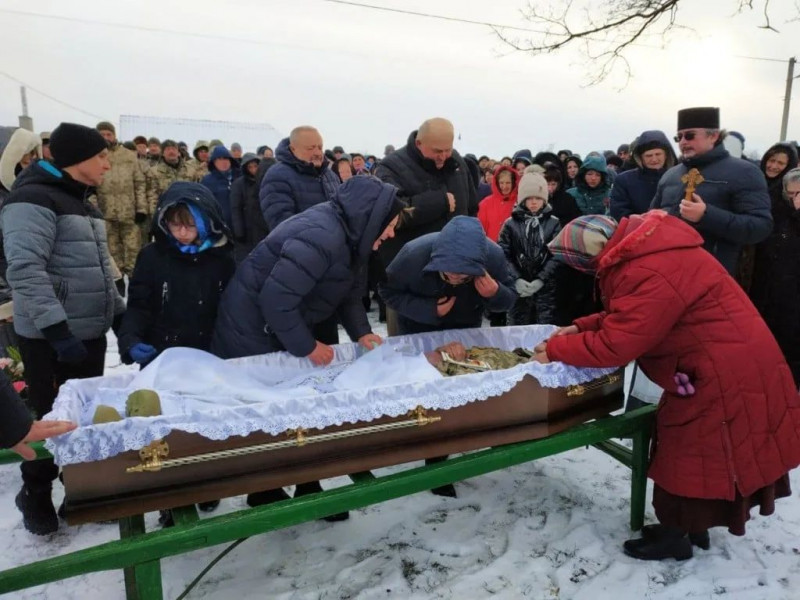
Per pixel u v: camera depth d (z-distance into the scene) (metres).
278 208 3.40
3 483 2.90
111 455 1.53
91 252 2.32
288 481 1.76
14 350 3.17
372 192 2.21
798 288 3.67
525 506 2.71
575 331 2.43
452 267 2.34
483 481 2.95
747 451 1.99
